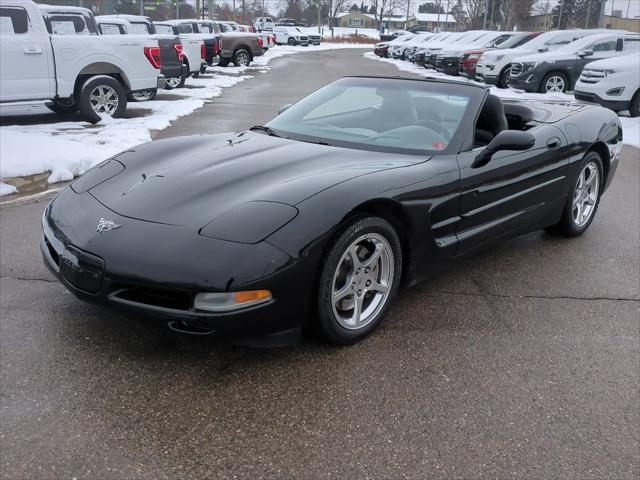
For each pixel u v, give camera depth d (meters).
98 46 9.87
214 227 2.64
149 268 2.54
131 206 2.87
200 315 2.50
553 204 4.50
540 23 63.62
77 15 11.00
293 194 2.81
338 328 2.95
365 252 3.06
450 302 3.68
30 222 4.95
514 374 2.89
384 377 2.81
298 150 3.50
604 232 5.25
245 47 25.08
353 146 3.65
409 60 32.56
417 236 3.26
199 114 11.66
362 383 2.75
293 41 55.53
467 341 3.19
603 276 4.21
